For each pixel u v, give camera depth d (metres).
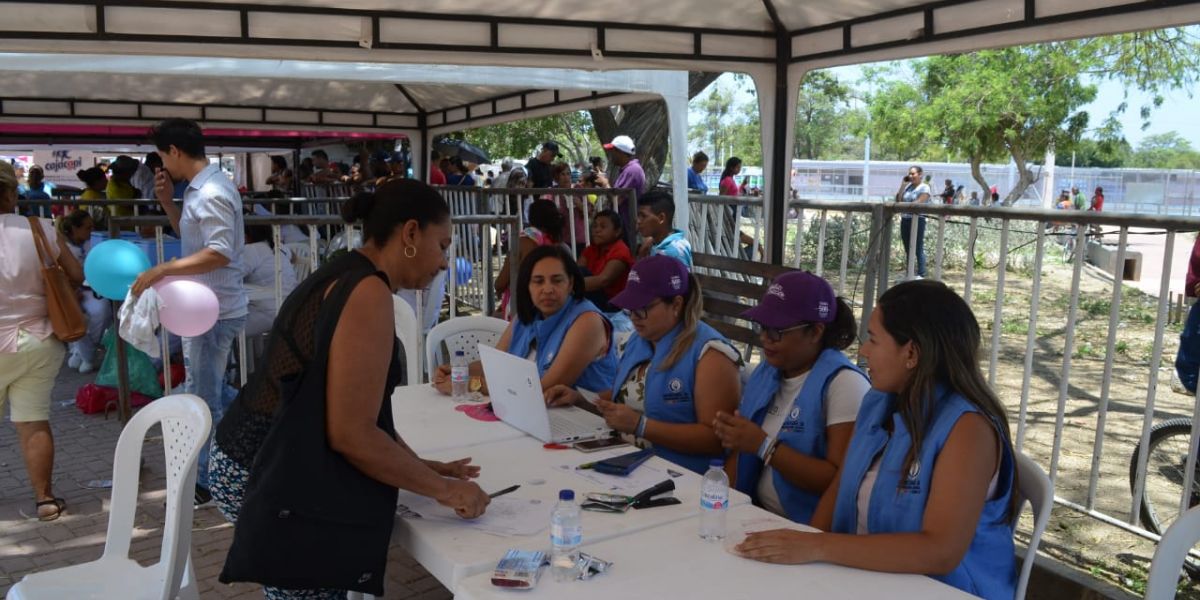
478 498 2.31
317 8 4.30
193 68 6.39
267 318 6.26
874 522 2.24
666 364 3.29
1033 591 3.80
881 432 2.34
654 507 2.42
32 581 2.79
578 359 3.71
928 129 23.80
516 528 2.27
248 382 2.31
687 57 4.90
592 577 1.97
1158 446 4.15
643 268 3.33
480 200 9.26
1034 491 2.32
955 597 1.89
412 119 11.14
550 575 1.98
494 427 3.29
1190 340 4.17
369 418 2.11
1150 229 3.67
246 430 2.23
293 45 4.29
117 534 2.96
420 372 4.76
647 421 3.15
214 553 4.24
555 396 3.55
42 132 14.02
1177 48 20.23
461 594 1.92
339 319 2.08
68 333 4.52
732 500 2.51
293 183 17.38
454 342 4.68
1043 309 11.67
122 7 4.05
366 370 2.09
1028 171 23.59
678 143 7.31
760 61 5.04
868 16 4.49
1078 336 10.12
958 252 10.78
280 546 2.06
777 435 2.91
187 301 4.27
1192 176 34.69
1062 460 5.62
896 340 2.21
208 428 2.63
